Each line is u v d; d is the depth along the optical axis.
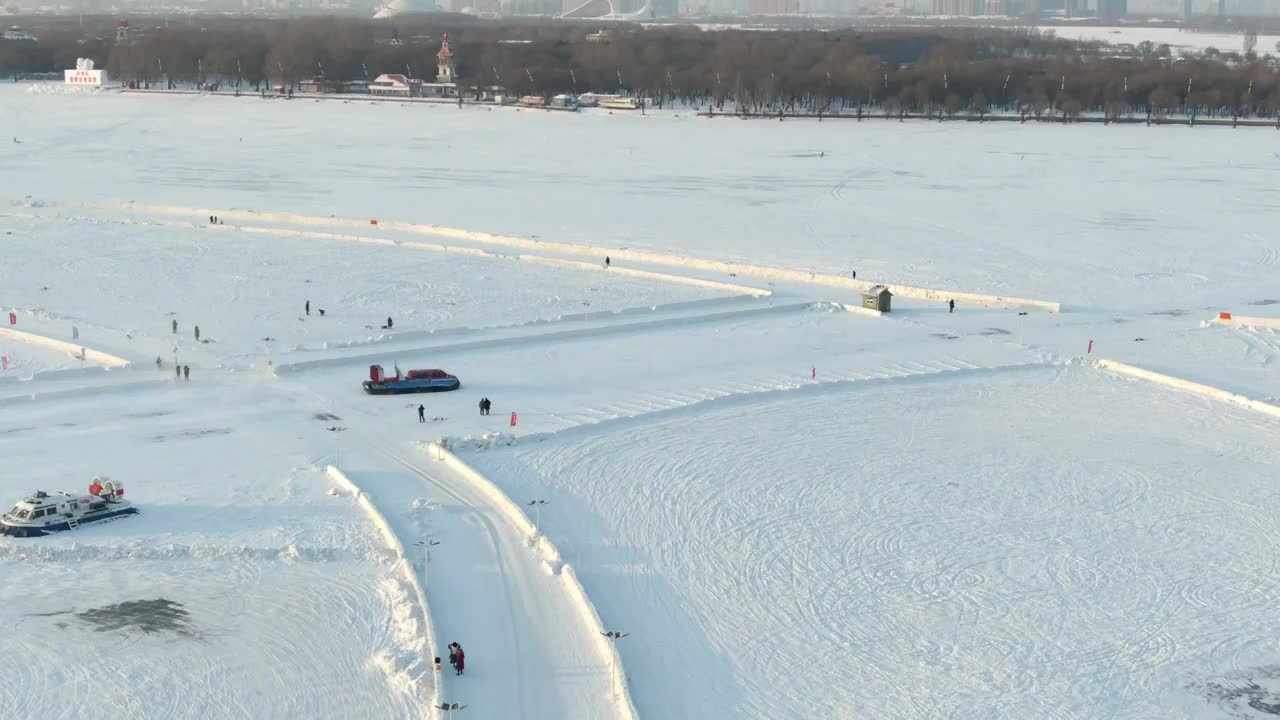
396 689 48.25
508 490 68.81
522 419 81.69
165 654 51.34
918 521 65.94
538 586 56.84
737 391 88.56
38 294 114.38
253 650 51.66
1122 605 56.75
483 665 49.72
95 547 60.50
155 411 82.19
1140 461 75.38
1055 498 69.31
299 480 69.81
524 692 47.81
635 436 78.81
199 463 72.31
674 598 56.59
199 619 54.25
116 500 65.06
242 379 89.75
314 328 104.12
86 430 78.00
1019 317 113.56
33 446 74.69
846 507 67.62
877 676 50.41
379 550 60.38
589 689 48.19
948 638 53.62
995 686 49.84
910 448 77.31
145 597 56.19
